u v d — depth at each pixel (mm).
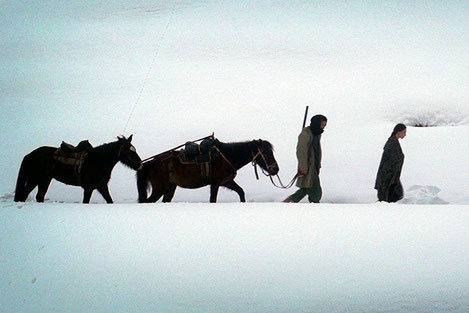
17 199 13797
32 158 13836
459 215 10406
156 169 14297
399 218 10148
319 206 11523
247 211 10750
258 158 13789
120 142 13781
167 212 10711
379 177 14102
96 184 13859
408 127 23031
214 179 13875
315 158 13242
